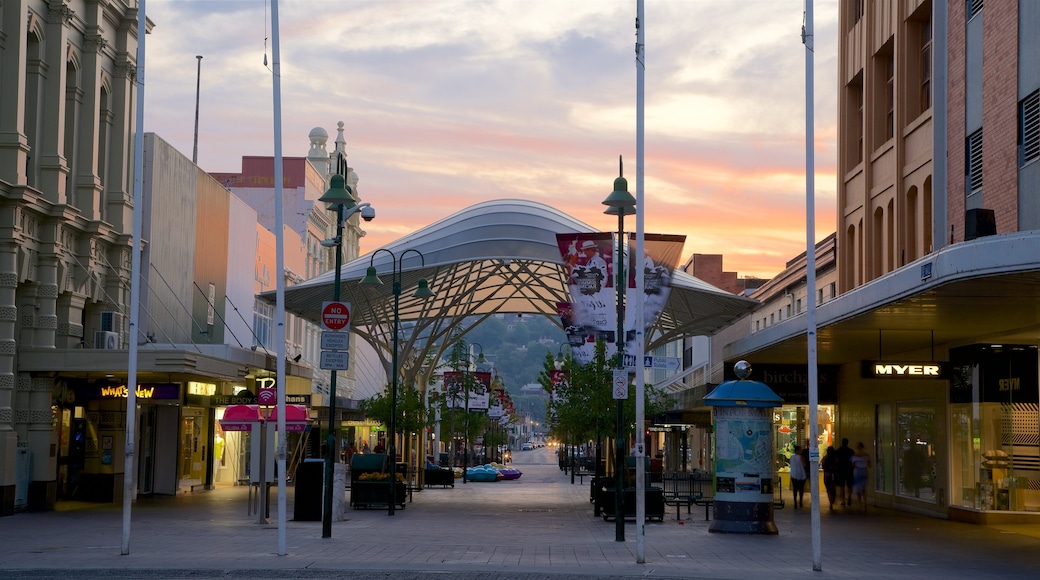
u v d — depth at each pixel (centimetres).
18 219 2878
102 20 3441
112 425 3397
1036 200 2502
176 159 4009
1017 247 1700
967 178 2912
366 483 3325
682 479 3109
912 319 2414
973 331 2677
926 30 3362
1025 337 2702
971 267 1766
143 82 1906
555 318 5650
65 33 3173
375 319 4675
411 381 4978
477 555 1894
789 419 4762
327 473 2227
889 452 3412
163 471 3816
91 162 3341
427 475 5138
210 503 3416
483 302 5459
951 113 3005
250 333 5169
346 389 7362
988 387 2738
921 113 3381
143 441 3669
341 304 2280
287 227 6197
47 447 3003
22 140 2878
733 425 2456
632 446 4081
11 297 2881
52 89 3122
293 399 3875
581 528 2591
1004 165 2659
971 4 2909
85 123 3356
